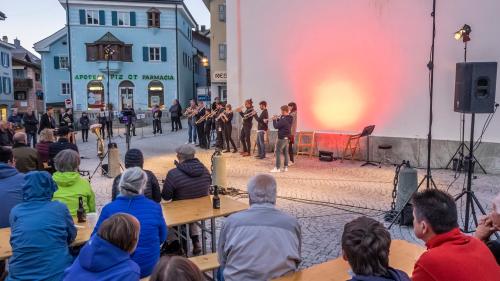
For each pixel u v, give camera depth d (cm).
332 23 1232
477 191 815
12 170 439
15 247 316
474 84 606
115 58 3409
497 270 223
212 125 1616
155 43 3534
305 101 1315
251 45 1437
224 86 2606
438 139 1059
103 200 784
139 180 357
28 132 1762
